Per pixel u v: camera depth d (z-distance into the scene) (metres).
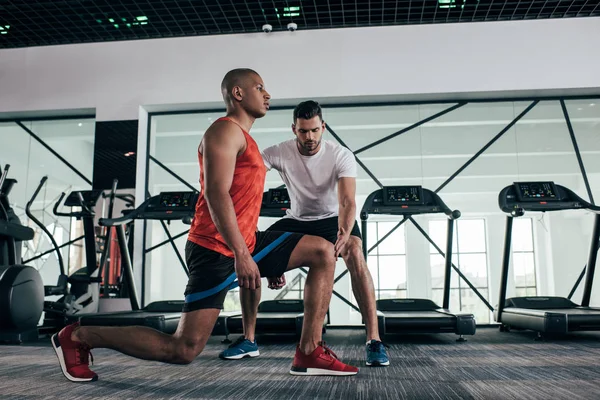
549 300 4.10
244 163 1.57
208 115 5.43
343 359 2.49
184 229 5.29
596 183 5.02
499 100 5.13
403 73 4.98
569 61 4.86
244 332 2.59
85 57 5.36
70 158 5.65
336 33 5.09
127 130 5.18
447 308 3.85
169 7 4.66
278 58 5.11
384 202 3.84
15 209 5.69
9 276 3.52
